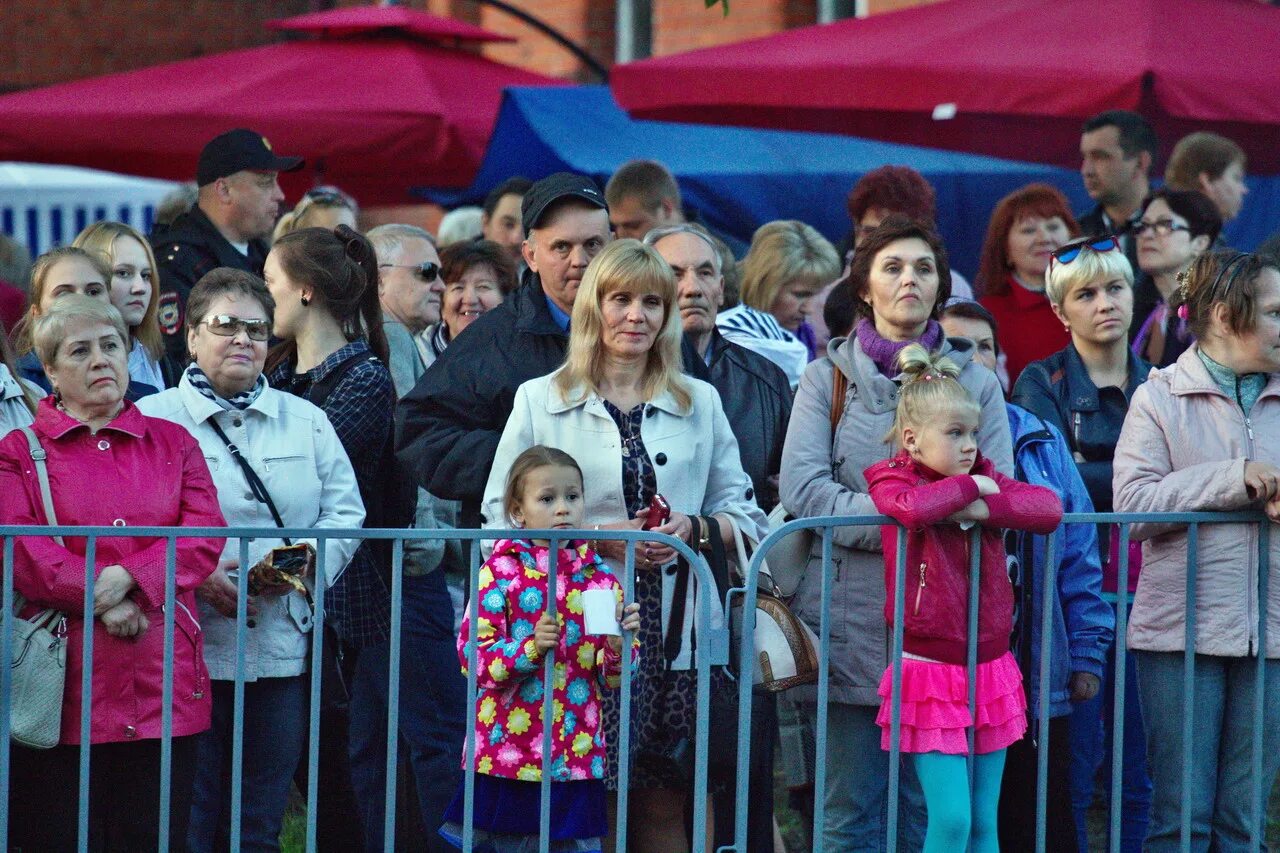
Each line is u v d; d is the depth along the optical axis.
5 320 23.84
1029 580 16.69
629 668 15.18
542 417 16.58
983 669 15.85
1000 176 32.97
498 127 30.20
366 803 19.91
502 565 15.85
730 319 21.23
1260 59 23.17
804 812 20.88
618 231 24.53
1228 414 16.78
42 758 15.14
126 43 52.84
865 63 24.16
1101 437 19.17
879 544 16.36
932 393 15.41
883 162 32.34
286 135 29.64
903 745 15.72
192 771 15.52
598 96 32.19
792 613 16.28
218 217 24.16
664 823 17.14
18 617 15.02
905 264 16.69
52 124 29.55
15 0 51.31
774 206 30.92
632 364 16.77
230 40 54.19
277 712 16.64
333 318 18.22
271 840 16.75
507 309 18.02
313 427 17.06
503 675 15.59
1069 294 19.33
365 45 32.75
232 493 16.55
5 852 14.58
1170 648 16.72
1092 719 18.55
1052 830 16.89
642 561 16.19
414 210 50.69
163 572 15.02
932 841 15.73
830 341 17.06
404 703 20.12
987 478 15.30
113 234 20.33
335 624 17.02
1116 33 23.36
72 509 15.10
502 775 15.84
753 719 16.98
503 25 49.75
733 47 26.83
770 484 18.52
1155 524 16.61
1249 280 16.47
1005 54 23.42
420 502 20.42
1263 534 16.38
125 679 15.08
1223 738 16.98
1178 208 22.69
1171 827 16.95
